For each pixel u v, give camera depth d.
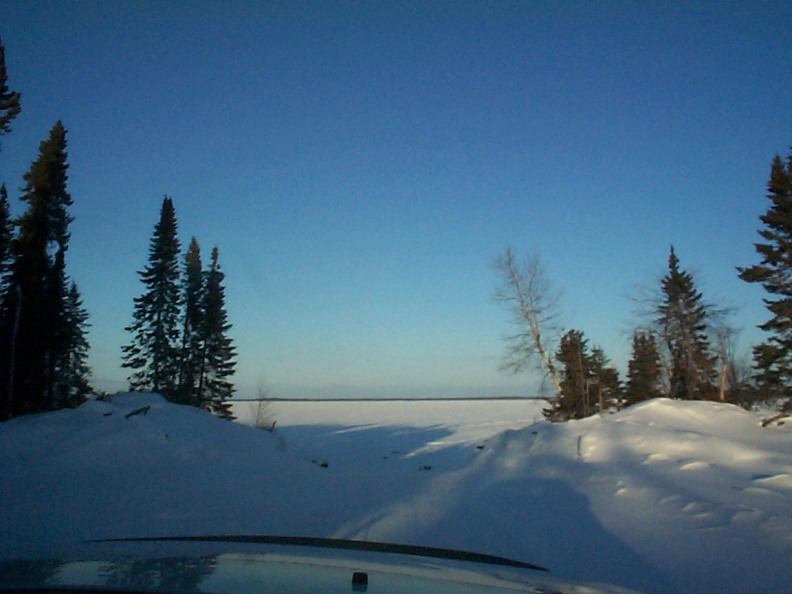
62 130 31.95
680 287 36.66
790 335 28.58
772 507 8.98
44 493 12.04
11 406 27.42
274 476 17.53
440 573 3.17
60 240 31.36
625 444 15.91
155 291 40.66
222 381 45.34
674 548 7.56
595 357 41.31
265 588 2.50
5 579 2.61
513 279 31.78
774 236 28.48
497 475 17.03
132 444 17.67
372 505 13.49
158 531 9.67
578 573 6.97
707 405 20.89
